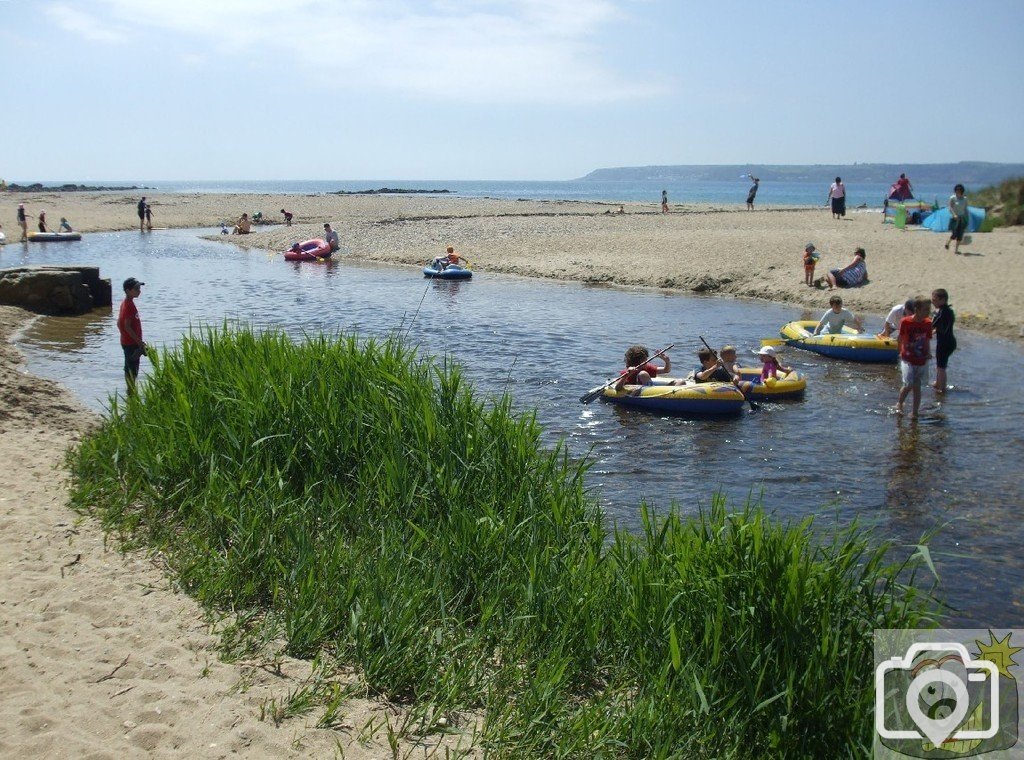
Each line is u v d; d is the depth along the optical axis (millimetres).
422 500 6176
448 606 5227
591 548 5582
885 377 13578
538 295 22234
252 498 6098
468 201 75125
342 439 6730
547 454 7363
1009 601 6207
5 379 10219
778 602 4410
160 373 8344
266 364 7746
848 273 21000
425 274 26172
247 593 5191
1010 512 7969
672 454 9680
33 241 37438
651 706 4188
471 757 3863
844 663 4328
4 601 4941
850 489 8586
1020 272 20469
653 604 4758
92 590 5188
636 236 31516
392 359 7871
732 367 12305
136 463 6859
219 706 4039
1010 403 11852
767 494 8453
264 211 58719
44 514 6305
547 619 4922
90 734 3742
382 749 3838
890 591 5023
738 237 29375
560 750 3918
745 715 4207
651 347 15633
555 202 70625
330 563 5379
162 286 23656
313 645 4707
